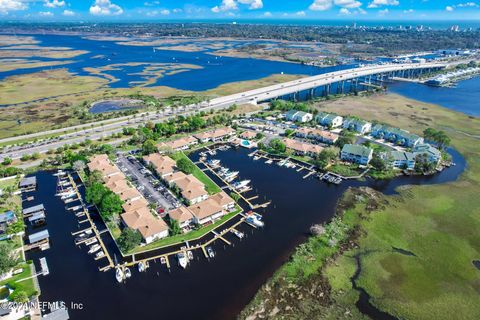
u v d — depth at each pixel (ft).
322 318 250.98
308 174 473.67
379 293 271.69
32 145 581.53
